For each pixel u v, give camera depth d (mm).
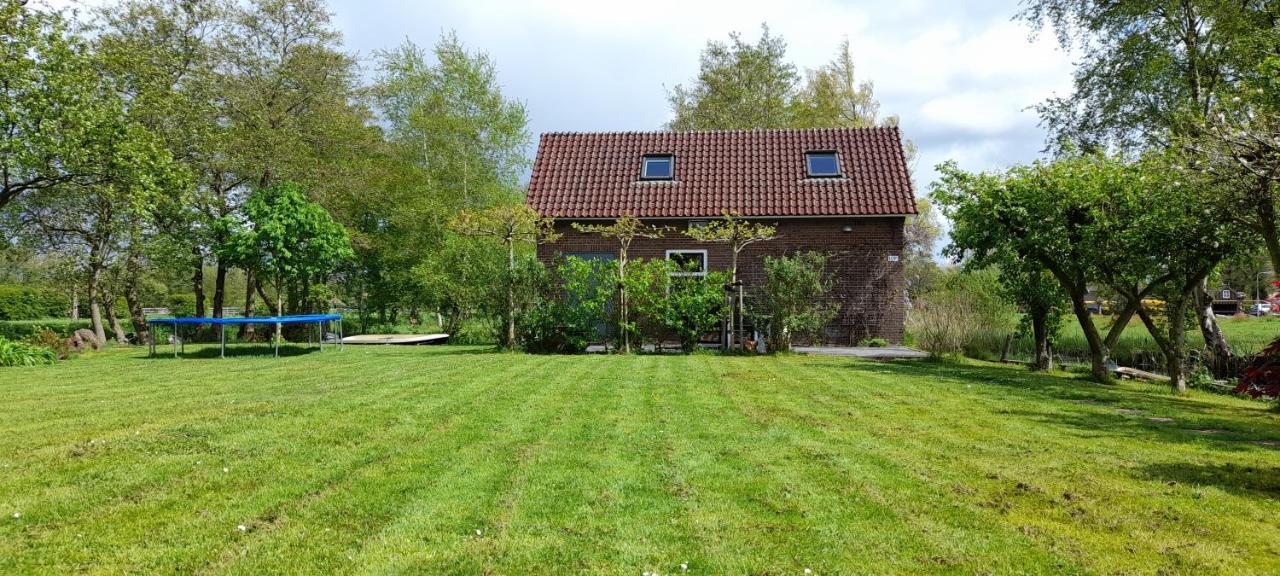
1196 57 16641
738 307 14664
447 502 4148
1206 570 3236
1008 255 12133
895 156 19062
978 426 6723
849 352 15273
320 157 23938
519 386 8922
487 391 8477
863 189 18031
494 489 4418
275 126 22547
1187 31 16969
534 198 18578
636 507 4078
